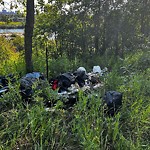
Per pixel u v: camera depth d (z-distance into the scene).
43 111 3.20
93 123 3.18
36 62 6.19
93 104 3.46
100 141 2.97
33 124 2.94
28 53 5.62
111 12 8.12
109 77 4.57
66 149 2.86
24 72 5.54
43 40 7.86
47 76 4.84
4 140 2.94
